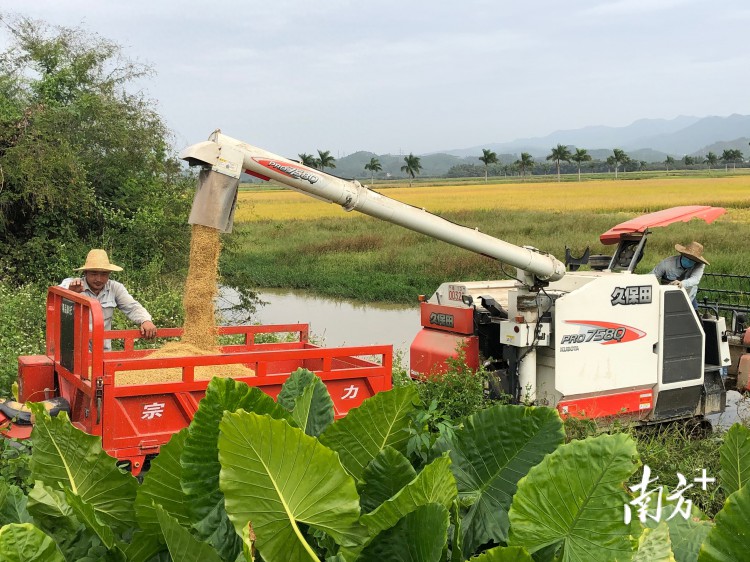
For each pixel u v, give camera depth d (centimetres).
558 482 169
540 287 763
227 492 159
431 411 421
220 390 179
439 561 158
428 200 6406
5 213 1551
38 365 635
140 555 185
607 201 5703
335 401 627
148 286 1440
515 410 210
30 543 154
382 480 188
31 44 1736
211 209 623
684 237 2972
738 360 985
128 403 540
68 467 202
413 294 2228
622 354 791
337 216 5128
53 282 1488
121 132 1678
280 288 2547
